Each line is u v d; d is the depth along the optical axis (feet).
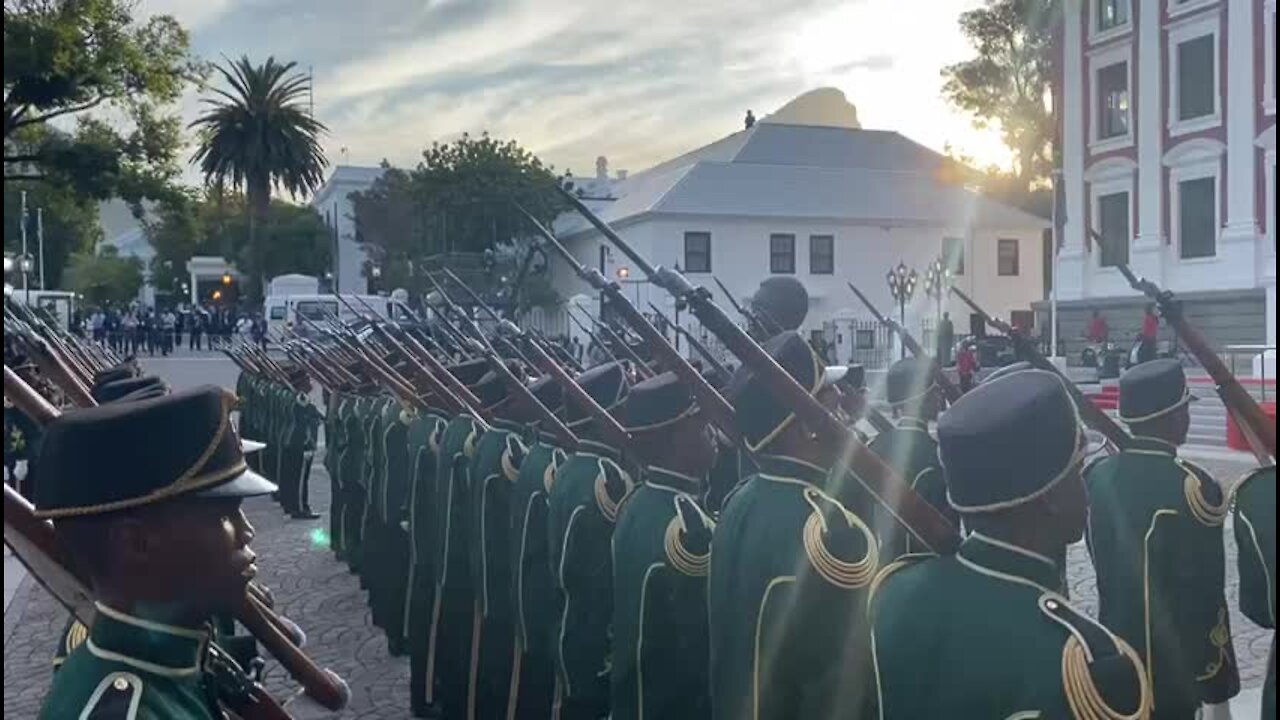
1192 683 14.33
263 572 31.63
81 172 60.18
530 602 15.79
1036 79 155.63
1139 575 14.49
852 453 9.08
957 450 7.68
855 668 9.34
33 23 50.90
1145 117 101.81
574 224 117.80
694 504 12.09
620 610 12.19
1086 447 7.93
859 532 9.63
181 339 150.00
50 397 13.62
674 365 12.42
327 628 26.13
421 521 20.74
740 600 9.82
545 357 16.17
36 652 24.40
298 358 38.65
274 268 183.62
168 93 60.29
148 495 6.59
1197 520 14.52
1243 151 93.71
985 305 140.26
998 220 141.08
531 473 15.99
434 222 106.22
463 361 24.31
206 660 7.17
